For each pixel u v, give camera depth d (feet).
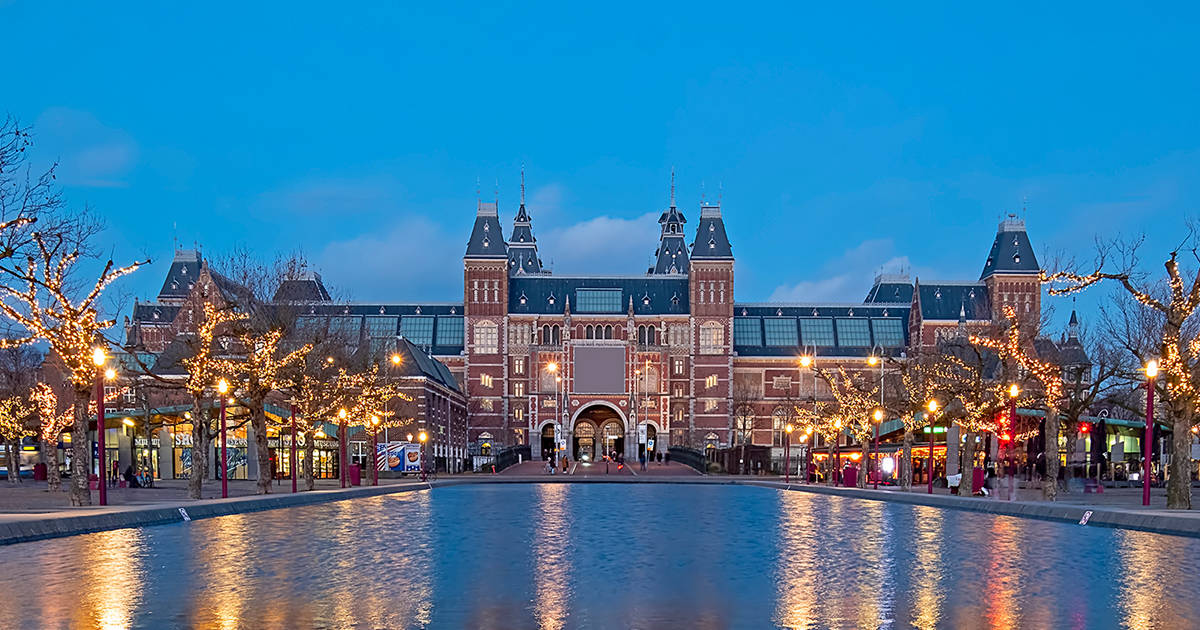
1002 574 56.59
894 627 40.40
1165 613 43.52
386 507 123.95
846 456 212.64
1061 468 205.77
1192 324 185.16
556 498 149.18
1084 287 113.80
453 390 391.86
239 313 156.97
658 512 113.50
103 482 106.63
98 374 105.60
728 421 444.96
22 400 208.95
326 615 42.78
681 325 453.99
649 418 445.78
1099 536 81.71
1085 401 151.12
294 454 155.33
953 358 193.67
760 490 188.34
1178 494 107.86
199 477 130.21
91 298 107.65
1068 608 44.83
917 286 450.30
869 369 451.12
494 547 71.51
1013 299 431.43
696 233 455.22
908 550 70.13
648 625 40.88
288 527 89.56
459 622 41.37
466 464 350.64
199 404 133.08
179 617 42.06
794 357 457.27
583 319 451.12
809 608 44.96
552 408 446.60
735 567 59.98
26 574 55.36
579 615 43.16
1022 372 206.39
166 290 419.54
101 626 39.99
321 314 249.55
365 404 191.72
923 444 208.23
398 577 54.85
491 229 451.94
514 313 451.53
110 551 67.51
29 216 97.40
